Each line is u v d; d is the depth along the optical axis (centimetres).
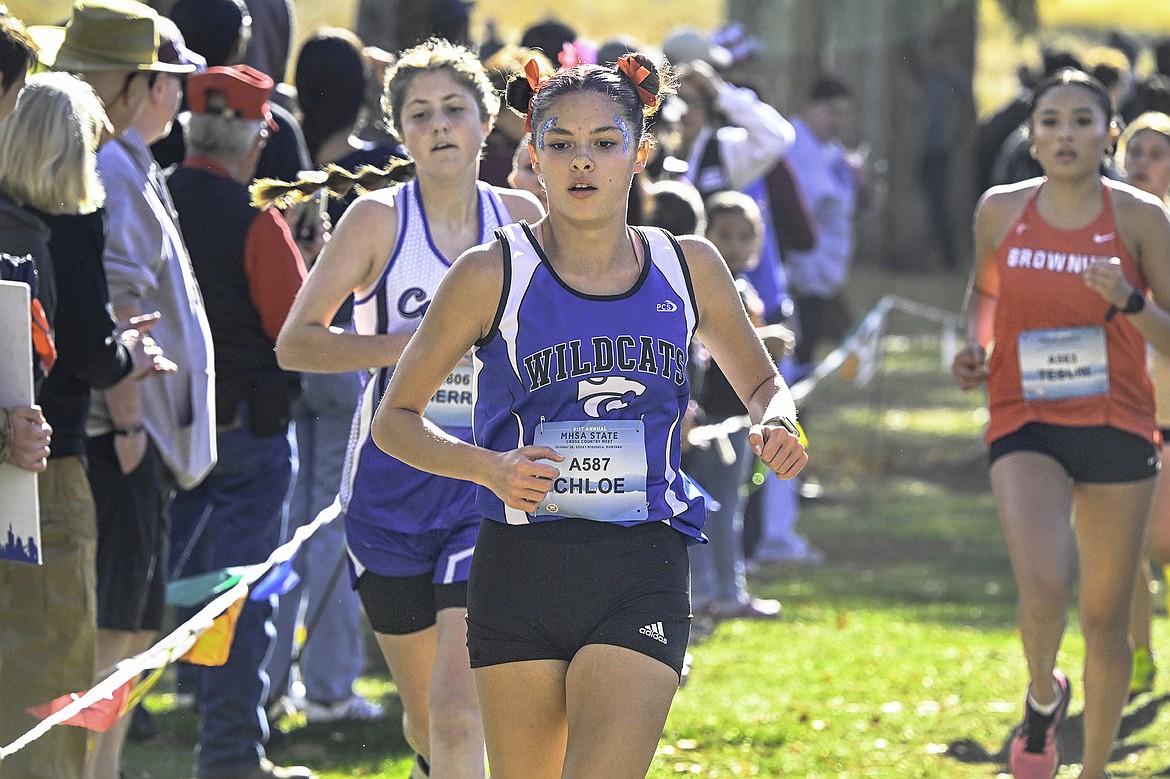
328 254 1596
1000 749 2150
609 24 10056
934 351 6444
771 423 1243
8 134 1555
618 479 1248
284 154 2189
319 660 2275
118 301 1770
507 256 1252
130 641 1820
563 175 1237
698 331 1323
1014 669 2562
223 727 1962
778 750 2142
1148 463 1892
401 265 1605
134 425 1759
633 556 1254
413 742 1678
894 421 5241
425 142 1585
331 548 2275
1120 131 1995
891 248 8156
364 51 2644
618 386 1248
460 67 1614
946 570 3409
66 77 1617
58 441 1609
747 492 3491
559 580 1249
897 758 2111
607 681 1220
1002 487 1892
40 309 1519
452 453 1229
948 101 8044
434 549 1595
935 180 8156
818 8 7075
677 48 3456
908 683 2477
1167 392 2283
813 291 3859
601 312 1249
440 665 1538
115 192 1777
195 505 2144
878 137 7975
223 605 1731
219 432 2028
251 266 1991
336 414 2280
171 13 2258
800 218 3319
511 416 1264
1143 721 2273
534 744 1284
